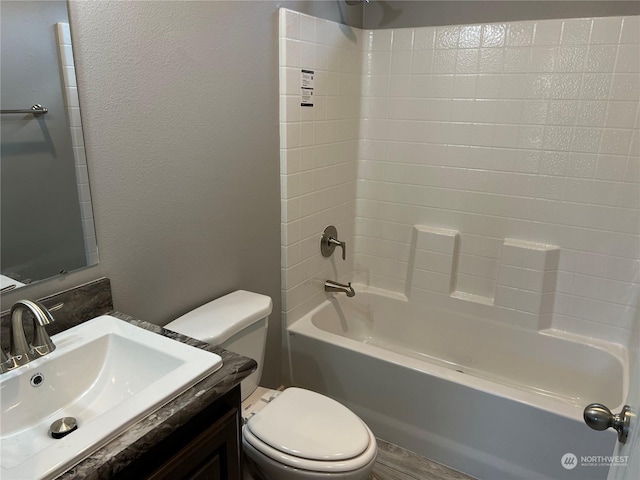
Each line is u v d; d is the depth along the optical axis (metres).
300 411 1.61
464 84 2.24
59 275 1.28
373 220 2.66
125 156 1.37
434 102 2.33
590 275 2.16
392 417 2.08
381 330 2.73
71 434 0.88
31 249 1.23
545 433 1.73
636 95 1.93
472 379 1.87
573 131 2.06
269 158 1.95
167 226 1.55
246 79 1.75
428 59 2.30
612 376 2.09
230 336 1.59
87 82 1.24
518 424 1.77
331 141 2.31
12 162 1.21
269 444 1.48
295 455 1.43
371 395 2.10
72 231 1.30
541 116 2.11
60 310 1.27
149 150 1.44
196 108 1.57
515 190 2.24
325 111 2.22
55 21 1.17
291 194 2.09
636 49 1.89
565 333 2.27
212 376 1.10
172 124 1.50
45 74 1.20
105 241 1.37
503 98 2.17
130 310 1.48
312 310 2.42
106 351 1.26
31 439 1.05
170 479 1.01
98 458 0.85
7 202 1.19
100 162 1.31
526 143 2.17
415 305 2.60
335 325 2.56
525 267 2.26
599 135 2.02
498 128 2.21
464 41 2.20
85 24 1.21
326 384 2.22
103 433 0.88
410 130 2.43
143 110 1.40
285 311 2.23
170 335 1.26
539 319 2.28
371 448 1.49
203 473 1.11
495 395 1.78
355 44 2.36
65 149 1.25
